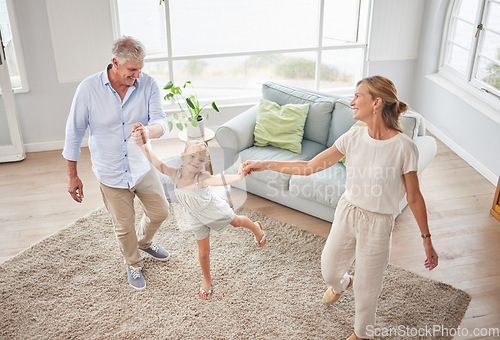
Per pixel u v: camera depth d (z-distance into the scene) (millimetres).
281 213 3945
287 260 3432
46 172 4582
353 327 2887
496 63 4293
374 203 2336
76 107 2637
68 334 2848
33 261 3406
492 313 2996
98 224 3793
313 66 5402
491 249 3545
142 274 3273
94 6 4516
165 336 2836
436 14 4859
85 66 4730
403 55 5289
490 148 4359
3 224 3842
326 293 3027
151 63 5078
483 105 4414
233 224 2945
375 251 2383
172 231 3697
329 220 3762
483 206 4031
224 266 3359
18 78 4691
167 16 4723
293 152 4023
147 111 2779
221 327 2893
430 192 4230
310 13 5094
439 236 3682
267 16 5047
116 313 2996
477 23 4441
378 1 4941
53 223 3852
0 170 4633
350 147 2400
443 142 5066
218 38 5078
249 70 5328
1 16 4391
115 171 2799
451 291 3145
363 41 5262
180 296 3123
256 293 3141
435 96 5109
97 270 3338
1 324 2908
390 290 3156
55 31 4508
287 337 2822
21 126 4855
